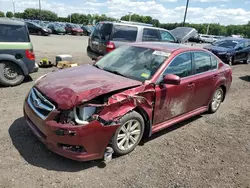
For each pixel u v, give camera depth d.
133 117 3.53
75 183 2.96
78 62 11.40
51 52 14.31
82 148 3.10
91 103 3.17
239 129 5.03
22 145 3.64
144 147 3.94
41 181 2.94
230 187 3.16
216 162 3.71
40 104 3.30
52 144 3.13
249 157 3.95
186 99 4.52
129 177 3.16
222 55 13.52
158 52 4.33
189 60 4.57
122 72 4.12
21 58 6.61
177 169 3.43
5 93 6.01
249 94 7.96
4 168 3.10
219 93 5.79
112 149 3.38
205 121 5.33
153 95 3.76
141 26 9.11
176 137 4.42
